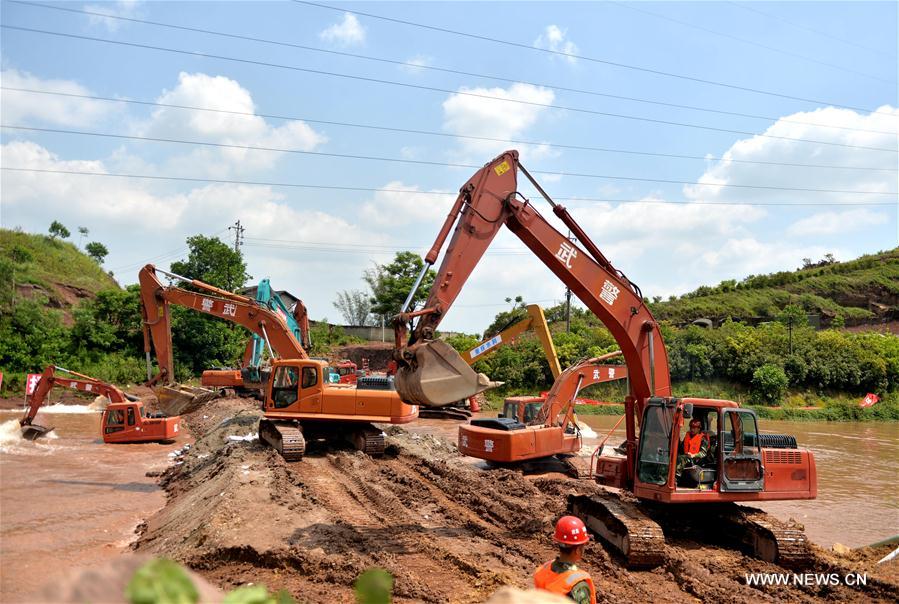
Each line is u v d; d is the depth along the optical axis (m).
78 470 21.05
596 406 45.31
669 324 65.44
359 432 20.70
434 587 9.48
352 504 14.41
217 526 12.05
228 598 1.14
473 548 11.44
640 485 11.84
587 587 5.84
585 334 59.34
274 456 18.64
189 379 49.09
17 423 28.89
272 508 13.12
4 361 42.69
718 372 53.25
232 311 24.66
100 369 45.78
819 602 9.86
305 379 20.56
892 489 21.39
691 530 12.93
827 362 52.53
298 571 10.38
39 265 59.16
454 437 30.28
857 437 36.28
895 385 52.84
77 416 35.44
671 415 11.55
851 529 16.11
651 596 9.58
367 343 68.31
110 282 67.75
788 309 66.12
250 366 37.41
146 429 26.08
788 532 11.24
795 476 12.11
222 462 18.00
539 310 24.61
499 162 11.93
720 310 79.75
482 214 11.61
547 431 19.59
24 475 20.14
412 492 15.50
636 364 12.93
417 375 10.15
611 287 12.65
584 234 12.62
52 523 15.12
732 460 11.62
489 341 25.53
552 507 14.29
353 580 9.73
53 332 45.88
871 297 87.81
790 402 50.03
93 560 12.63
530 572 10.24
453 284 11.17
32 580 11.37
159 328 24.11
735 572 10.74
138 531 14.76
